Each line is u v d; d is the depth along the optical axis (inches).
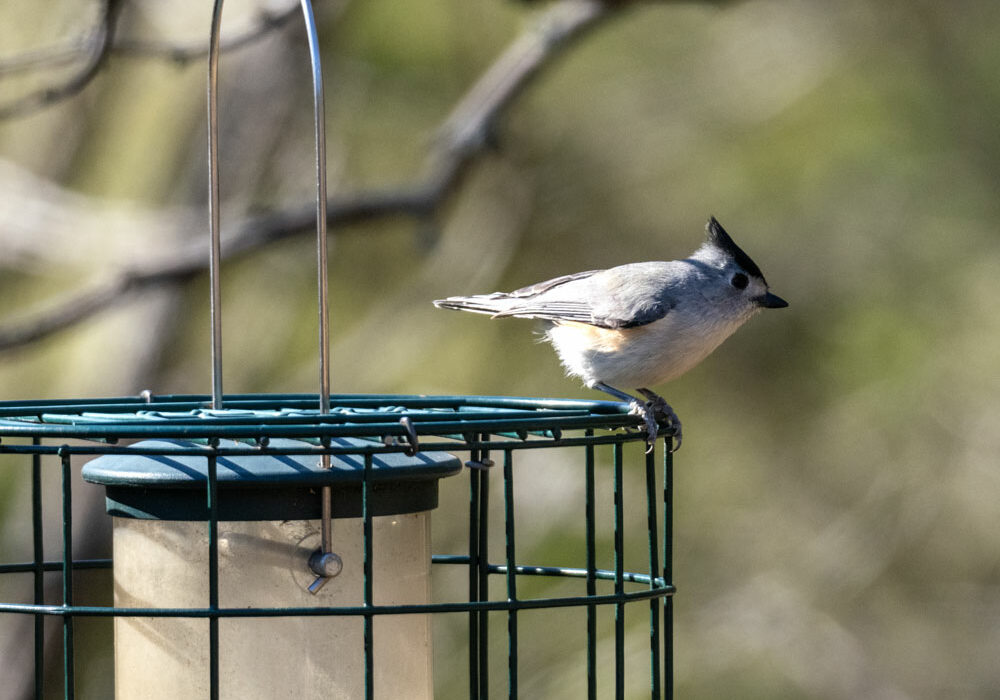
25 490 526.9
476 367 558.9
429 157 515.5
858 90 555.8
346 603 217.0
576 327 319.6
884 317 551.2
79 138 590.2
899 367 549.0
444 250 574.9
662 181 566.6
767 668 555.2
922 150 549.0
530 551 525.7
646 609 540.1
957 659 559.5
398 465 211.3
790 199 558.6
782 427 566.6
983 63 552.4
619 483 231.5
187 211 546.0
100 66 327.3
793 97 561.3
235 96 556.4
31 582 517.7
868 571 563.5
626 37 578.9
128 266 446.6
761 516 569.9
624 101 573.0
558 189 570.6
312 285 569.6
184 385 561.9
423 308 568.7
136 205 566.6
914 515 560.7
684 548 569.0
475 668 241.0
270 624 215.8
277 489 211.2
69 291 565.9
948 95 553.3
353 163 561.6
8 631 517.3
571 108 573.9
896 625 567.5
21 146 592.7
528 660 516.4
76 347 577.3
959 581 571.8
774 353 564.4
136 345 546.0
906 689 555.5
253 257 565.6
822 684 552.7
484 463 219.0
